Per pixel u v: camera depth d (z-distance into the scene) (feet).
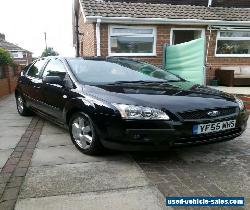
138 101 10.80
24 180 9.80
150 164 11.25
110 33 35.70
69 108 12.98
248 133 15.92
